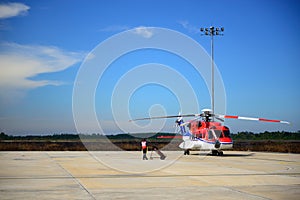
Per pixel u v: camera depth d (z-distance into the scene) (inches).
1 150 1653.5
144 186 444.8
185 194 386.6
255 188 430.3
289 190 415.5
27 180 503.5
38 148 1777.8
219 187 438.0
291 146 1780.3
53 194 386.0
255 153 1327.5
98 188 428.1
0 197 367.2
